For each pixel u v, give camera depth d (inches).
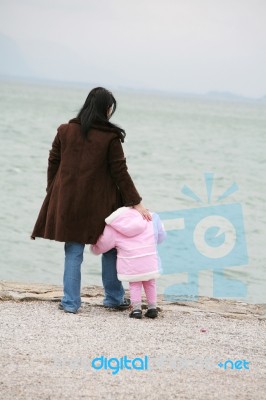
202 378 297.3
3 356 308.2
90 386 279.4
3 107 5654.5
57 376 288.4
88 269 762.2
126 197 394.6
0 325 357.1
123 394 272.5
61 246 882.8
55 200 399.9
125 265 390.3
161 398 270.2
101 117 396.2
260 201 1416.1
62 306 400.2
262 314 434.6
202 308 440.1
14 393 265.7
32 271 763.4
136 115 6624.0
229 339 362.6
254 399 274.7
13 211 1118.4
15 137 2844.5
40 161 1988.2
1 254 823.1
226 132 4687.5
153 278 393.4
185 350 337.4
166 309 426.3
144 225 392.5
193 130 4616.1
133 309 397.7
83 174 391.9
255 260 829.2
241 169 2193.7
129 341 345.7
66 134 398.0
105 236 392.5
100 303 427.8
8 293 431.2
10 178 1549.0
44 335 345.1
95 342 339.6
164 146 2997.0
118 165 392.8
